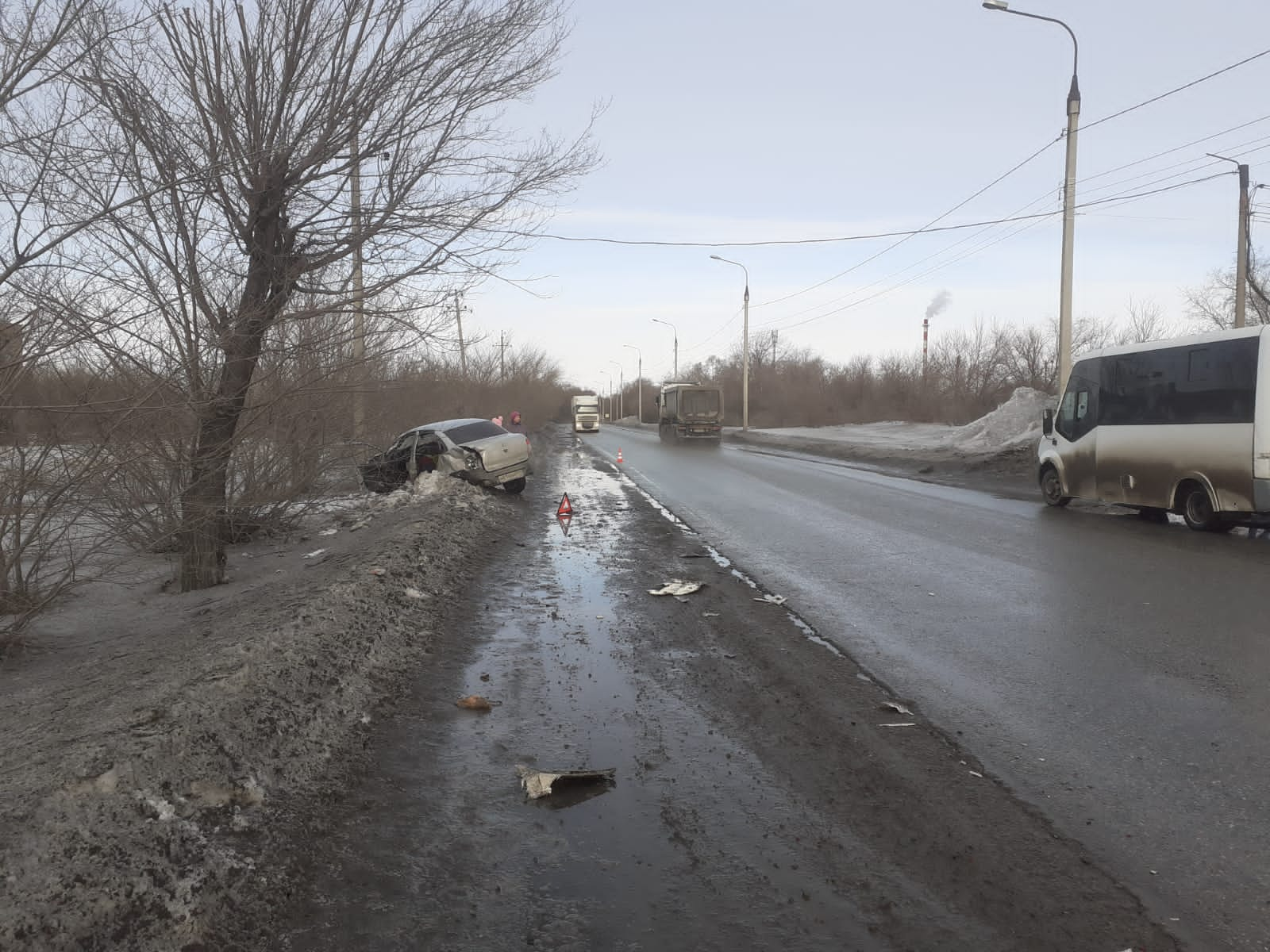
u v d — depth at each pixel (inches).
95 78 253.3
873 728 182.1
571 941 108.0
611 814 143.5
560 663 232.2
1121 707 193.2
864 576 351.9
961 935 108.5
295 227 317.4
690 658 237.1
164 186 244.4
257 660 186.5
